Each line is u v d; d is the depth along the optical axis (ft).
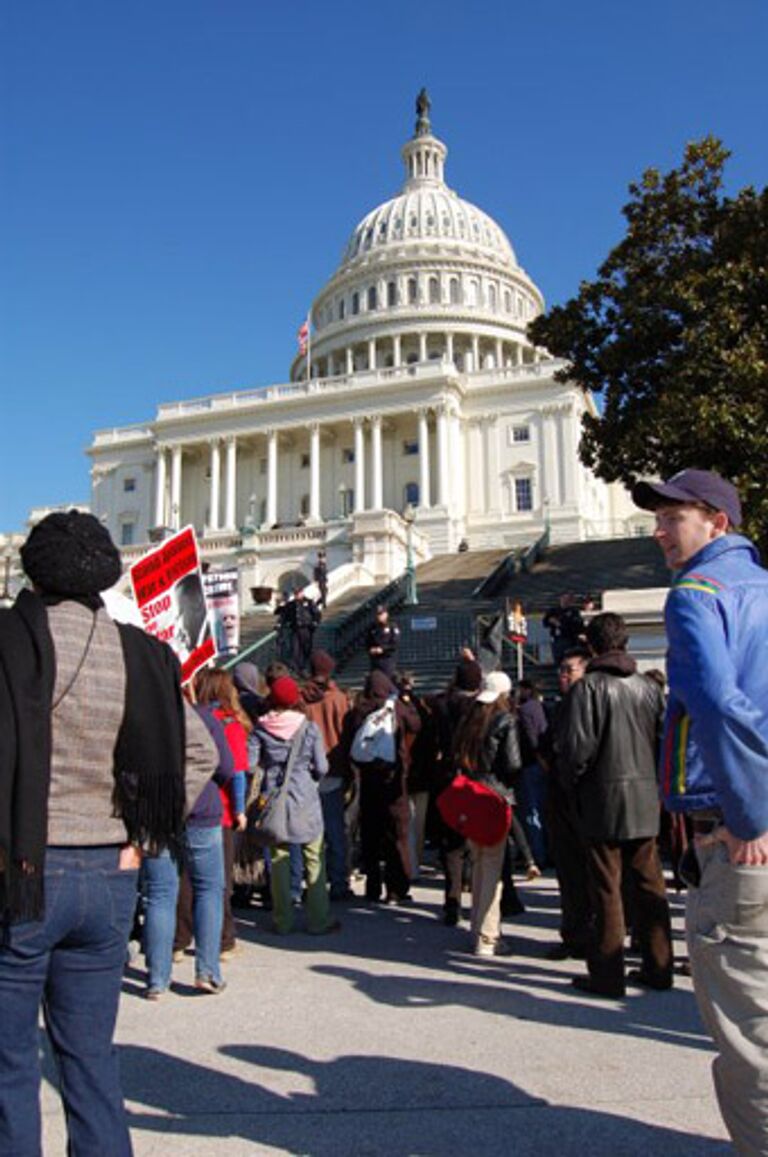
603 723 18.67
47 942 9.23
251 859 28.66
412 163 365.20
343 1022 16.99
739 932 9.12
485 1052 15.29
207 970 19.08
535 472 225.97
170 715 10.21
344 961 21.66
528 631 69.21
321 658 30.66
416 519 216.33
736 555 9.95
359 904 29.12
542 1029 16.48
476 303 308.19
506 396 232.53
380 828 29.35
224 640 48.85
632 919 22.76
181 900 22.68
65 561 10.08
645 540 119.55
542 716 32.04
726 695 8.62
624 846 19.49
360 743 28.76
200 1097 13.46
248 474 250.37
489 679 23.16
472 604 80.84
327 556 127.24
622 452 69.56
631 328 72.08
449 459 223.71
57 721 9.50
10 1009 9.10
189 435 246.27
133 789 9.86
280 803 24.20
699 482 10.52
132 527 256.52
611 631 19.62
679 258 70.64
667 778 10.25
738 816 8.66
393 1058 15.03
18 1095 9.09
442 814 22.12
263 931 25.31
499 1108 12.96
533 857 35.70
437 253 309.01
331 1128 12.35
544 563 113.70
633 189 74.90
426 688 59.62
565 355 78.84
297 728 24.75
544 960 21.67
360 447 231.50
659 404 64.03
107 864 9.66
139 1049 15.61
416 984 19.57
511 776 22.16
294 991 19.12
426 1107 13.02
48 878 9.21
